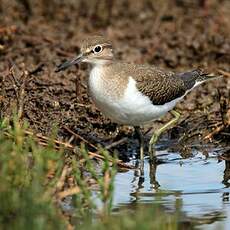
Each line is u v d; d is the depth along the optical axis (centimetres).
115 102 1311
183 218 1113
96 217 1062
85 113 1505
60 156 1138
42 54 1775
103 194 1080
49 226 961
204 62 1789
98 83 1323
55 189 1085
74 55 1781
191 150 1458
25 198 997
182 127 1526
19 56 1756
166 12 2081
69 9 2088
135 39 1942
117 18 2084
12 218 998
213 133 1493
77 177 1131
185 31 1978
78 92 1541
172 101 1384
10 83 1520
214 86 1667
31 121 1424
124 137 1471
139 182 1282
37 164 1081
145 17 2078
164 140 1500
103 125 1487
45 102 1490
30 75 1602
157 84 1331
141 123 1358
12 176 1066
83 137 1438
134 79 1309
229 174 1330
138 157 1425
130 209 1136
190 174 1330
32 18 2027
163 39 1933
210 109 1581
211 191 1239
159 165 1380
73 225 1037
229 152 1448
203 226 1085
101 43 1344
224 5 2103
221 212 1141
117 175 1316
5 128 1255
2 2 2034
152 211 995
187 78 1423
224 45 1852
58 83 1603
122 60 1789
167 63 1789
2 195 1005
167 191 1236
